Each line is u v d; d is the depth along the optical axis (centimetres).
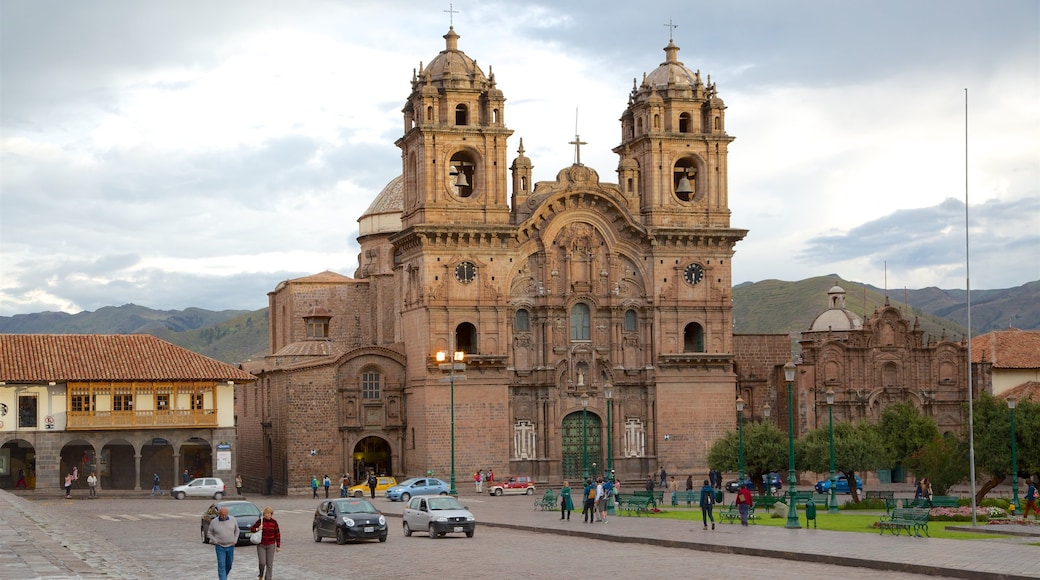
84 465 10769
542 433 10719
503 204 10750
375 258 13262
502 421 10575
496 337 10600
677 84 11250
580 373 10844
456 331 10644
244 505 6050
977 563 4375
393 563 5012
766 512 7388
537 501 8294
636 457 10931
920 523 5606
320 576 4581
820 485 9488
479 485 10281
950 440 8638
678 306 11025
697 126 11262
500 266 10662
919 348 11738
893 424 9219
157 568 4769
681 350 11012
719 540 5516
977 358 11962
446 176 10662
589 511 7369
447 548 5647
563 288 10869
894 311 11700
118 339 10688
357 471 11000
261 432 11938
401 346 11075
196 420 10325
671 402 10975
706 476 10962
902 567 4431
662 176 11125
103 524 7106
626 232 11000
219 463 10394
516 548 5609
